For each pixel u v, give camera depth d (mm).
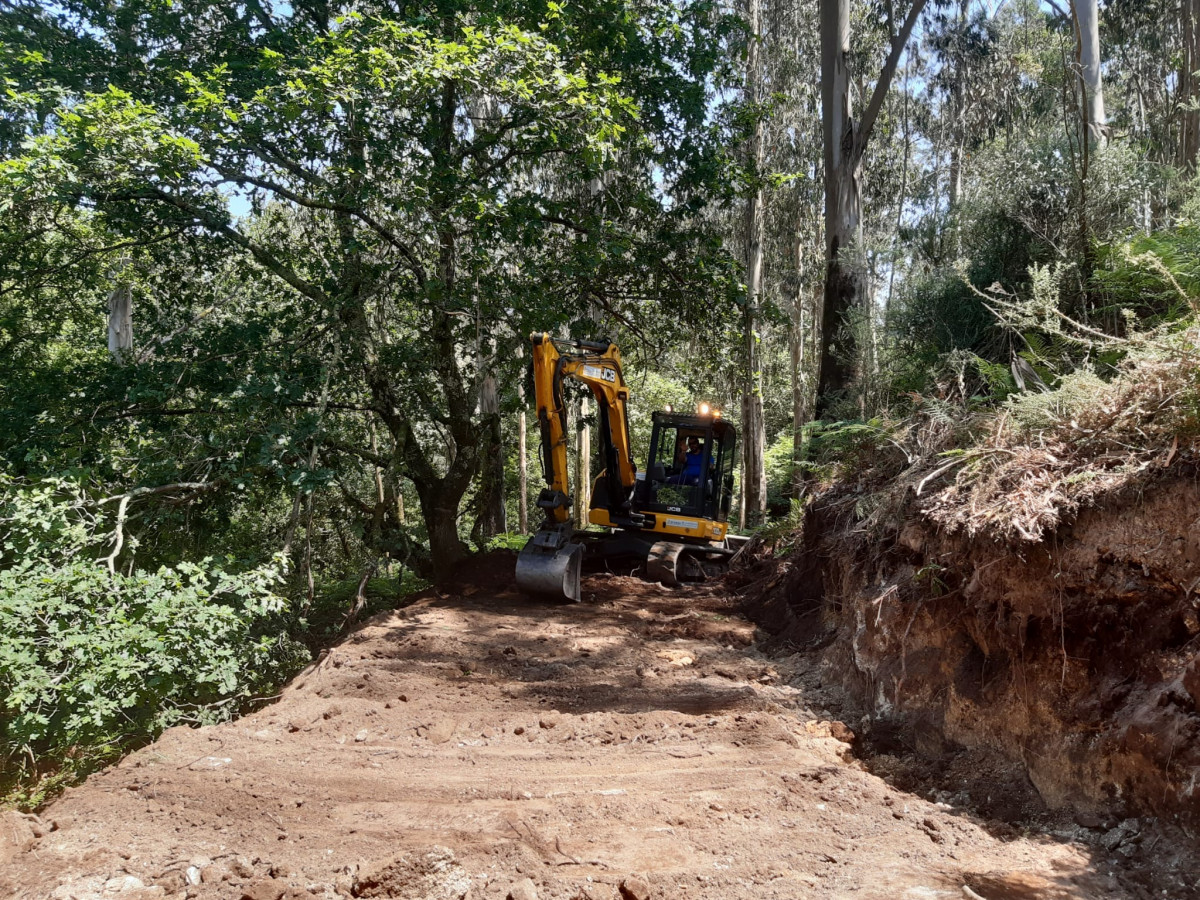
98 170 8070
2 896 3562
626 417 11984
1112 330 6145
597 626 8742
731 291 11711
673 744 5336
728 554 12195
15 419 8891
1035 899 3383
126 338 14680
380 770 4988
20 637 5852
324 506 11172
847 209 11414
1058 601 4348
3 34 9531
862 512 6461
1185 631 3873
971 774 4566
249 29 10609
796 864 3752
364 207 9734
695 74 12141
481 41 8727
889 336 9031
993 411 5660
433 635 8125
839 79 11492
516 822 4074
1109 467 4305
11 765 6379
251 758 5148
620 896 3520
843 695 6113
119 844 3961
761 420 22859
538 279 10703
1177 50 15430
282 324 10555
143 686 6043
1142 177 7133
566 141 9852
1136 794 3793
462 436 11602
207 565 7445
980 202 8211
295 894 3525
